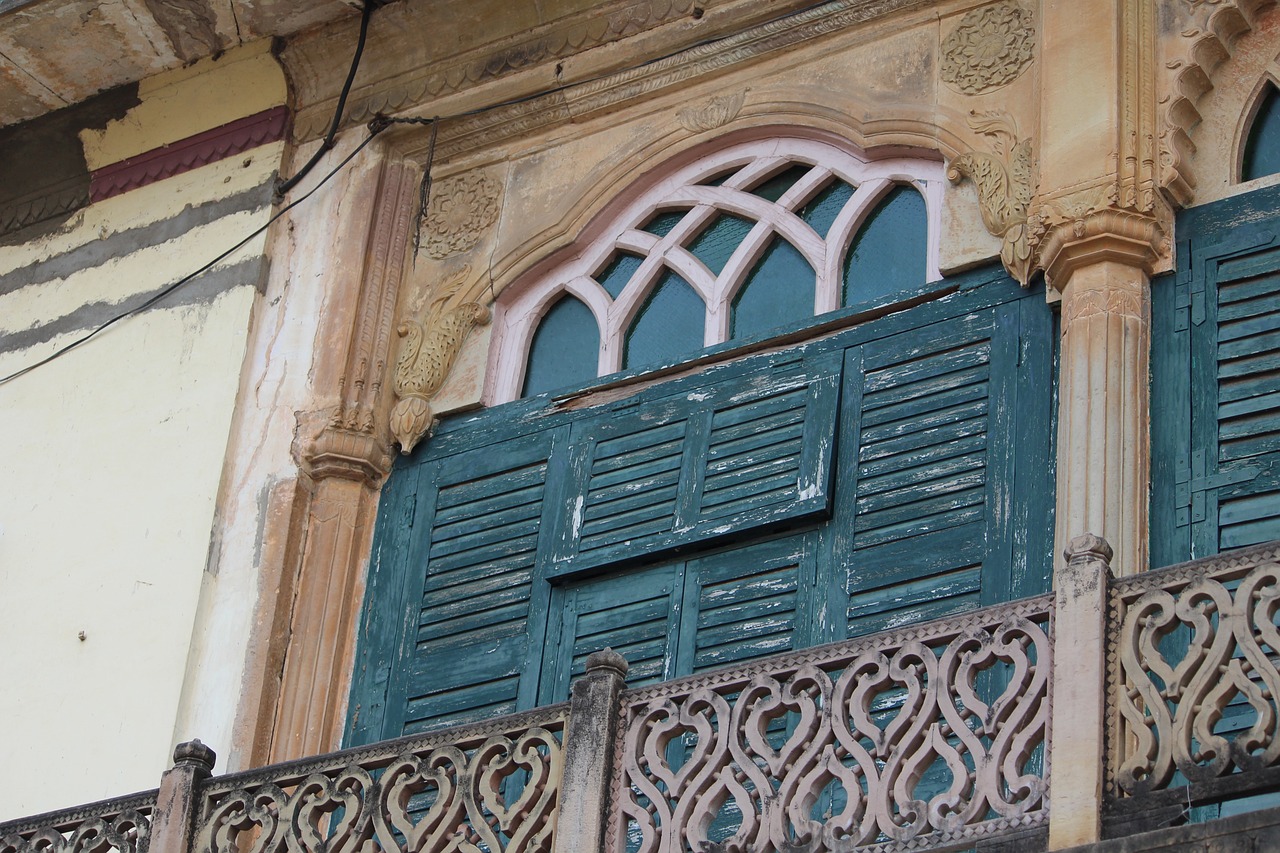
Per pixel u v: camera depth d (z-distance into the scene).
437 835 8.19
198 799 8.90
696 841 7.63
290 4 12.40
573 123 11.96
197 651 11.19
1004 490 9.61
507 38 12.20
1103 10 10.29
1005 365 9.91
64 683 11.41
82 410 12.40
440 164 12.27
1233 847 6.59
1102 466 9.20
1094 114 10.02
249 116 12.79
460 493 11.27
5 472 12.40
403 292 11.97
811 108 11.16
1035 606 7.38
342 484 11.46
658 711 7.95
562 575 10.62
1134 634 7.12
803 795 7.51
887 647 7.57
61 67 12.98
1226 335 9.46
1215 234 9.73
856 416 10.23
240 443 11.77
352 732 10.84
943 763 8.97
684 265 11.28
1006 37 10.73
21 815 11.06
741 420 10.56
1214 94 10.12
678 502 10.50
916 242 10.66
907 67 10.97
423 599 11.05
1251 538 8.96
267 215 12.42
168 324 12.42
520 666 10.54
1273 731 6.73
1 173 13.45
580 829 7.82
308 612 11.14
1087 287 9.69
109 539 11.79
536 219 11.77
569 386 11.27
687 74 11.64
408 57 12.46
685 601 10.23
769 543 10.16
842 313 10.53
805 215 11.09
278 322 12.09
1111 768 6.98
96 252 12.97
